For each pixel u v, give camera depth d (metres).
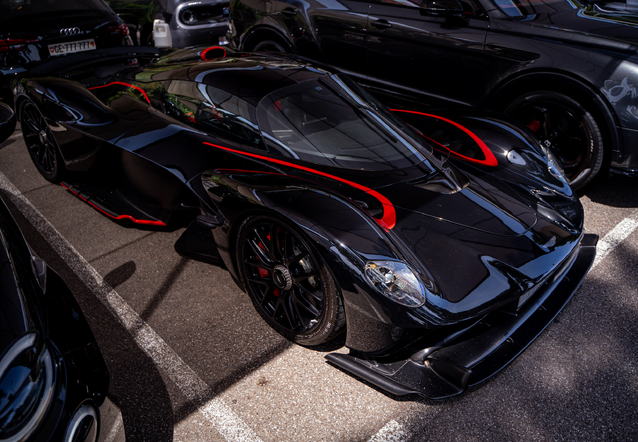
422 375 1.92
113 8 6.93
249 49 5.31
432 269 1.89
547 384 2.08
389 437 1.85
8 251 1.57
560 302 2.38
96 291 2.63
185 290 2.65
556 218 2.34
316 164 2.32
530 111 3.67
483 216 2.20
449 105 4.05
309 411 1.96
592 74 3.23
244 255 2.31
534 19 3.56
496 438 1.84
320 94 2.65
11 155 4.35
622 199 3.62
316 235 1.90
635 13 3.55
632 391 2.04
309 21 4.60
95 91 3.29
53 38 4.53
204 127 2.66
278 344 2.30
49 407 1.26
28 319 1.37
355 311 1.90
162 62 3.32
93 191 3.29
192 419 1.92
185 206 2.71
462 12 3.75
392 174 2.35
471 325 1.95
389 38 4.15
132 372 2.13
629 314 2.47
